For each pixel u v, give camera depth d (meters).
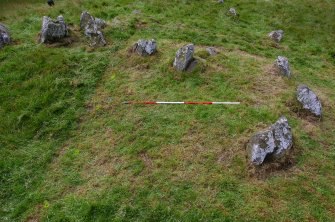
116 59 19.02
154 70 18.03
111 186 12.59
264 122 14.95
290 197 12.16
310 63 22.45
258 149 12.92
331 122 15.92
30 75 17.66
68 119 15.48
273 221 11.43
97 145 14.30
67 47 19.98
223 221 11.40
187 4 27.89
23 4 28.72
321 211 11.83
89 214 11.68
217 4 28.70
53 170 13.49
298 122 15.34
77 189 12.66
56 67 17.98
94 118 15.60
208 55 19.38
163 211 11.65
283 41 24.86
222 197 12.09
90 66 18.30
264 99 16.45
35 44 20.05
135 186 12.51
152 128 14.79
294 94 16.62
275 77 18.28
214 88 16.89
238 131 14.42
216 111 15.45
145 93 16.61
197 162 13.27
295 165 13.27
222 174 12.80
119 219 11.48
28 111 15.70
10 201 12.53
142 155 13.71
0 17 24.77
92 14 24.50
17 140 14.58
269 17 28.09
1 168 13.55
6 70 17.86
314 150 14.09
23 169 13.52
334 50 24.42
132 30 22.19
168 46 20.30
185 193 12.20
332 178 12.98
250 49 22.31
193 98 16.22
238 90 16.88
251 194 12.16
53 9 26.03
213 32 23.81
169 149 13.83
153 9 26.23
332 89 19.50
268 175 12.80
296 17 28.50
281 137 13.27
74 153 14.05
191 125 14.80
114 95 16.66
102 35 20.38
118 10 25.56
